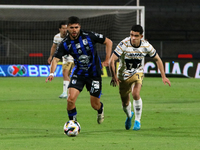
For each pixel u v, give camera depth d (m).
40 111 30.44
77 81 21.44
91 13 67.25
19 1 100.44
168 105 34.41
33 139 18.98
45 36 93.44
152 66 71.19
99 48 79.94
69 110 21.02
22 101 37.31
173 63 71.56
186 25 102.50
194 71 71.12
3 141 18.36
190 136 19.98
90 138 19.34
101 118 23.47
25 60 77.38
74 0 102.06
